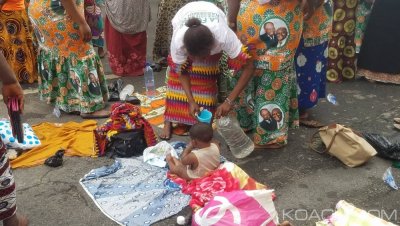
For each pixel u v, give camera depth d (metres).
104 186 3.52
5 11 5.32
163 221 3.15
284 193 3.47
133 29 5.58
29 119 4.69
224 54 4.29
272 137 3.99
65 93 4.66
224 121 3.82
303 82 4.31
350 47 5.45
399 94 5.22
